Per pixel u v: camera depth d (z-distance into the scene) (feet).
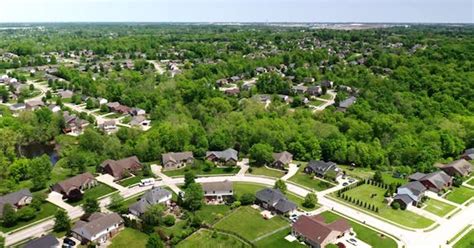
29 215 300.20
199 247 268.41
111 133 501.56
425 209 330.13
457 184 376.07
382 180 373.20
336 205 334.24
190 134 455.22
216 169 404.36
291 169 407.23
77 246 268.21
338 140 438.40
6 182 352.49
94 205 305.94
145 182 365.40
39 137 501.56
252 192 353.51
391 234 291.17
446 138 452.35
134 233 286.25
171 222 294.25
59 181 360.07
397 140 451.12
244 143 446.19
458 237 288.30
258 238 282.77
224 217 310.45
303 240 280.51
